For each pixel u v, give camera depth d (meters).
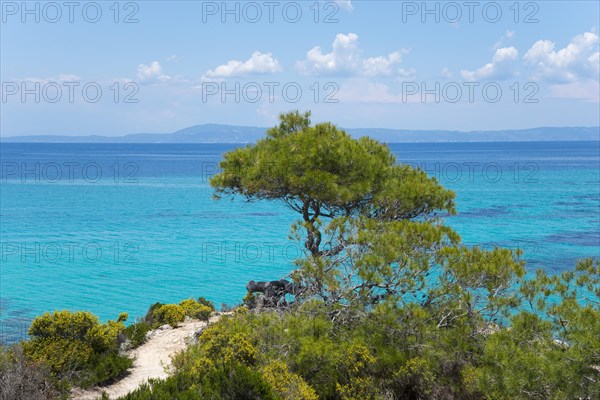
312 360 15.67
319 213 25.33
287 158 24.03
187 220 80.06
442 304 16.36
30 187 133.38
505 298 15.54
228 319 18.48
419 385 15.40
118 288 41.19
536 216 83.50
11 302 37.34
